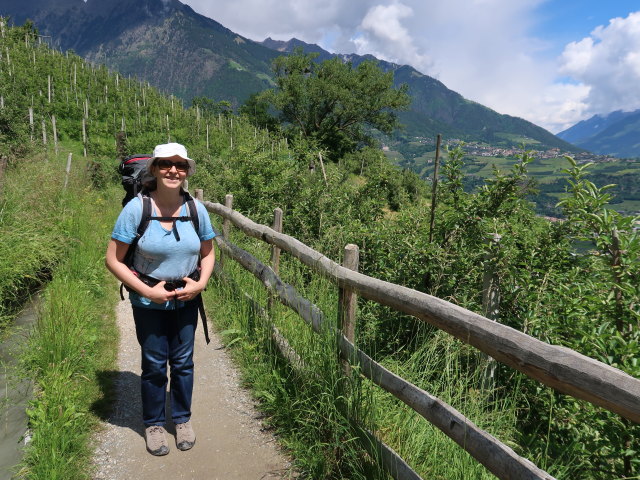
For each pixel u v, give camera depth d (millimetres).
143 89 88438
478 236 4051
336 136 59906
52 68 75062
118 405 3320
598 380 1213
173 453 2820
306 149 9562
